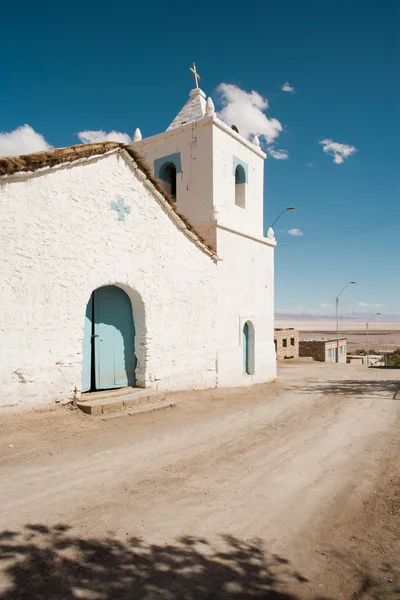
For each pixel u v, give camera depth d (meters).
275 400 11.52
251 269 15.07
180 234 11.27
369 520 4.31
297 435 7.59
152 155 14.83
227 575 3.26
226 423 8.30
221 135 13.80
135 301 10.05
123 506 4.31
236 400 11.08
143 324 10.09
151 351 10.20
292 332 38.12
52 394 7.81
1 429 6.55
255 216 15.76
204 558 3.46
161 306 10.55
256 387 14.13
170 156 14.34
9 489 4.57
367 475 5.63
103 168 8.90
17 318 7.29
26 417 7.18
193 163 13.76
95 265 8.68
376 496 4.93
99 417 7.75
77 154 8.16
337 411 10.12
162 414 8.66
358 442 7.29
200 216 13.50
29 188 7.48
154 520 4.05
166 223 10.72
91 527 3.84
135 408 8.59
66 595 2.92
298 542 3.82
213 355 12.73
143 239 9.95
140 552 3.49
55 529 3.77
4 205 7.12
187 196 13.84
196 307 11.96
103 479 5.00
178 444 6.64
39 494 4.48
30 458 5.55
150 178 9.98
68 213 8.13
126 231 9.45
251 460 6.02
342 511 4.50
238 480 5.23
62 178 8.03
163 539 3.71
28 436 6.41
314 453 6.50
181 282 11.32
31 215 7.51
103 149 8.73
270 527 4.06
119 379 9.88
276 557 3.55
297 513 4.39
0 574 3.09
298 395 12.74
